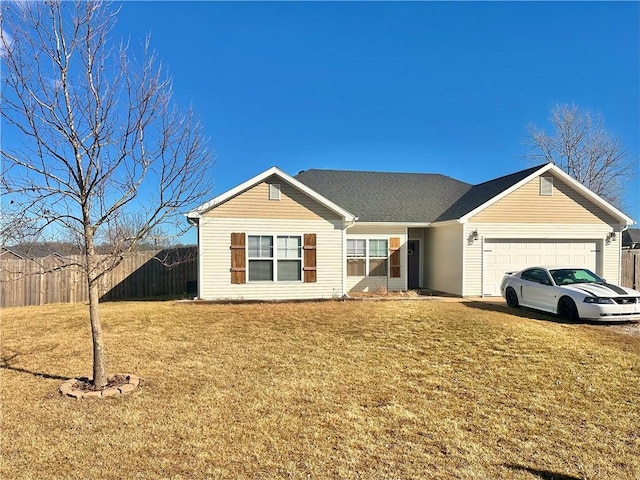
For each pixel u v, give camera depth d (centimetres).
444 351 801
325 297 1503
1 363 712
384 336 915
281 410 514
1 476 359
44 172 541
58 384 600
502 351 802
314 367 695
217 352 782
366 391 587
